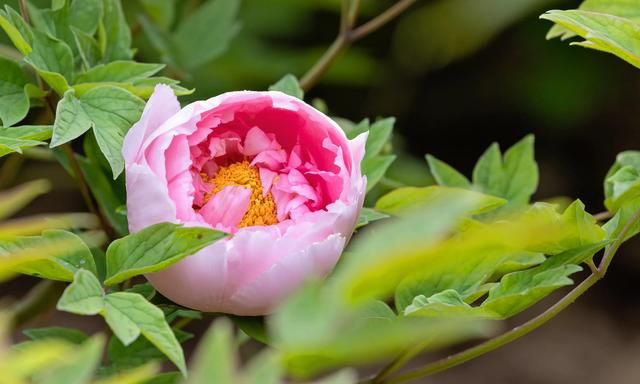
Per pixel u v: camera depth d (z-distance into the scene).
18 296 3.11
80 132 1.60
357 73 2.55
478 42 3.09
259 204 1.61
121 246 1.55
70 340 1.65
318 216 1.59
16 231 1.43
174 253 1.54
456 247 1.35
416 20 3.06
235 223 1.60
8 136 1.61
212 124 1.61
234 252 1.55
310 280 1.36
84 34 1.70
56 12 1.71
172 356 1.51
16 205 1.44
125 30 1.74
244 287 1.56
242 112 1.63
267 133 1.64
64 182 2.50
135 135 1.58
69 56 1.67
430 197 1.71
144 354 1.63
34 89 1.69
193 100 1.98
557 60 3.28
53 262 1.55
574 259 1.61
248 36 2.47
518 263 1.66
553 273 1.60
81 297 1.52
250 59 2.40
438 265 1.40
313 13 2.93
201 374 1.38
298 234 1.57
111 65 1.67
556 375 3.23
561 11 1.62
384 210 1.73
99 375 1.62
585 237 1.61
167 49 1.93
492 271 1.64
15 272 1.56
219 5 1.96
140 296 1.53
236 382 1.39
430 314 1.58
